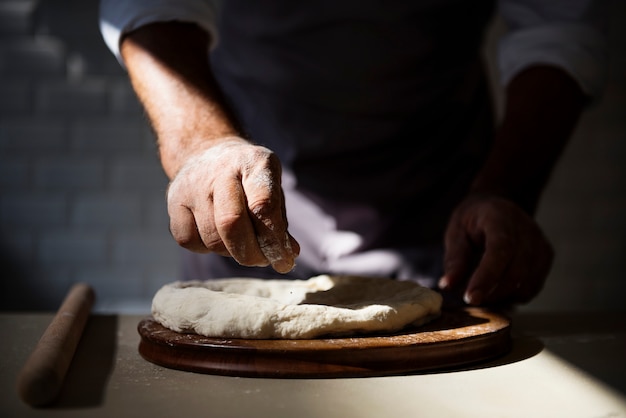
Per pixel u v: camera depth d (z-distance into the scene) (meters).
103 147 2.31
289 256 0.78
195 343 0.79
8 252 2.30
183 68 1.00
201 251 0.83
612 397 0.72
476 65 1.40
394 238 1.32
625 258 2.42
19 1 2.26
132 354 0.89
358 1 1.29
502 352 0.89
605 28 1.31
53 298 2.32
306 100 1.33
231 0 1.39
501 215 1.04
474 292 0.99
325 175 1.32
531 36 1.28
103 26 1.11
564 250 2.43
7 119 2.29
